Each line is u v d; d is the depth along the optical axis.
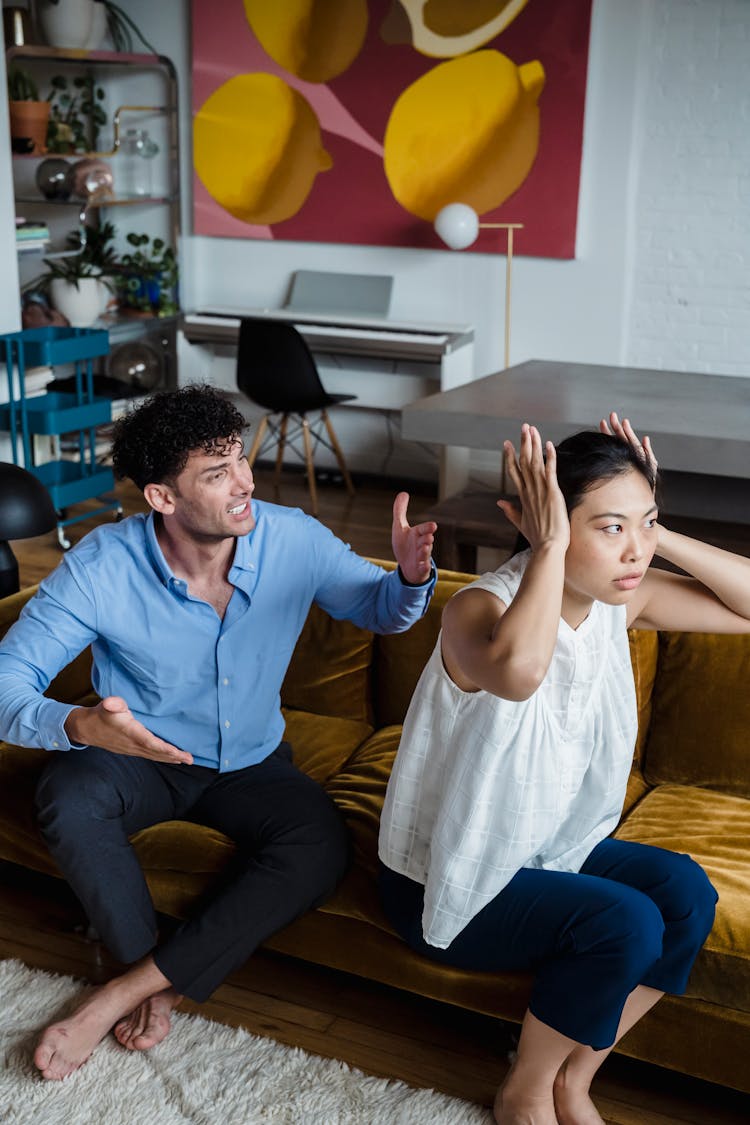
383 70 5.06
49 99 5.42
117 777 1.80
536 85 4.80
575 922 1.52
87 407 4.40
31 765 2.05
